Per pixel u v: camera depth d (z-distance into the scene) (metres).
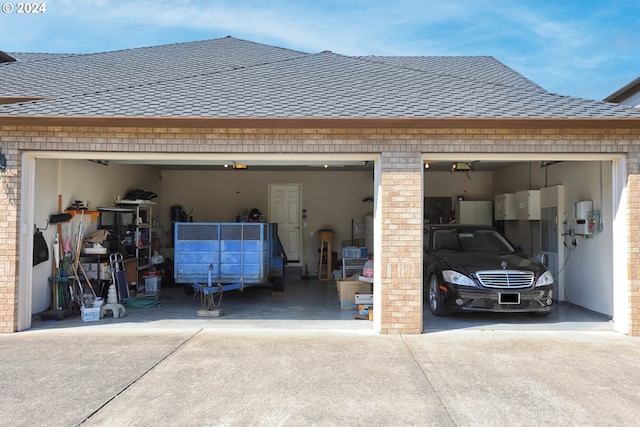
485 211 13.40
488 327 7.35
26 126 6.93
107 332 7.00
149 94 7.65
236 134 7.05
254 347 6.21
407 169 6.95
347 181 14.09
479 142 6.95
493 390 4.73
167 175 14.06
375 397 4.54
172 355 5.83
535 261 8.29
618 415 4.15
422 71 9.37
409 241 6.94
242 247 9.27
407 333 6.91
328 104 7.18
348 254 10.02
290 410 4.23
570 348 6.21
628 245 6.89
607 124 6.64
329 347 6.23
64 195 8.86
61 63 10.09
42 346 6.21
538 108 7.05
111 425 3.91
